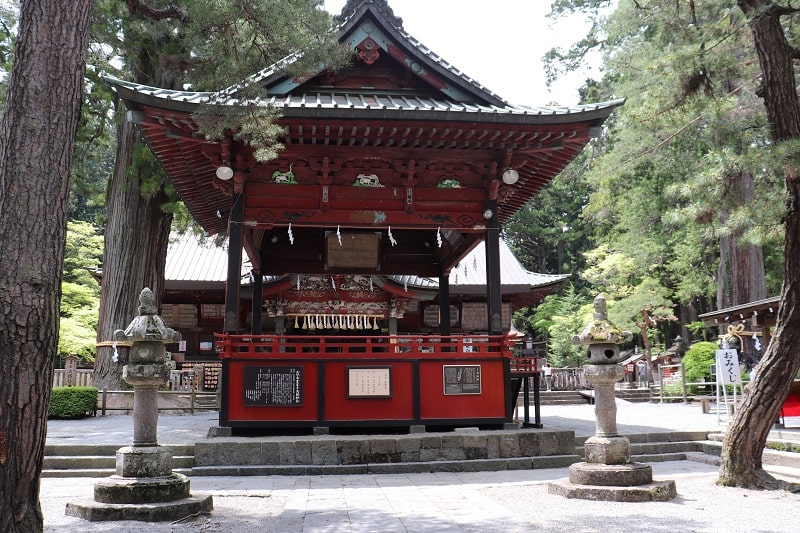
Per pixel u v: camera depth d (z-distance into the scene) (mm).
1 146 5520
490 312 12852
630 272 37594
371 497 8531
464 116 11750
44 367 5246
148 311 8094
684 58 10492
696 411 19641
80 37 5848
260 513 7594
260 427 11625
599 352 8734
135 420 7898
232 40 9766
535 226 56219
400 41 13336
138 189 20312
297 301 23656
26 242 5289
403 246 17750
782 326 8805
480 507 7734
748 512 7281
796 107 9070
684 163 23156
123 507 7145
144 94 10875
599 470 8336
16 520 4965
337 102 12352
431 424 11953
